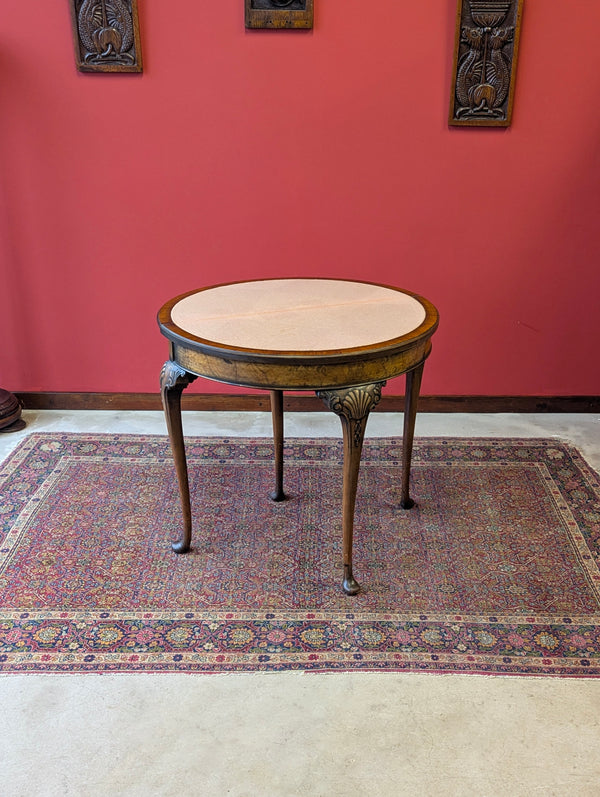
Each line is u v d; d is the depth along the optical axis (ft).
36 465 8.54
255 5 8.27
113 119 8.83
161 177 9.09
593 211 9.12
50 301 9.70
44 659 5.59
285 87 8.67
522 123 8.75
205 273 9.57
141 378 10.10
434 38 8.41
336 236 9.36
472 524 7.38
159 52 8.54
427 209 9.19
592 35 8.35
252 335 5.76
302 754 4.76
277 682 5.37
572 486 8.10
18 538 7.13
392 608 6.16
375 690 5.30
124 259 9.48
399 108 8.73
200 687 5.33
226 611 6.13
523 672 5.45
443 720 5.03
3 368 10.07
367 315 6.32
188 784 4.55
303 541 7.11
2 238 9.39
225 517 7.51
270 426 9.68
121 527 7.33
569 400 10.06
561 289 9.52
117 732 4.94
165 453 8.87
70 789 4.51
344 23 8.38
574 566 6.70
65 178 9.10
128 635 5.84
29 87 8.70
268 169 9.04
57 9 8.36
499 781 4.56
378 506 7.70
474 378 10.04
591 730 4.94
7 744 4.84
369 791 4.49
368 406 5.65
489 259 9.39
